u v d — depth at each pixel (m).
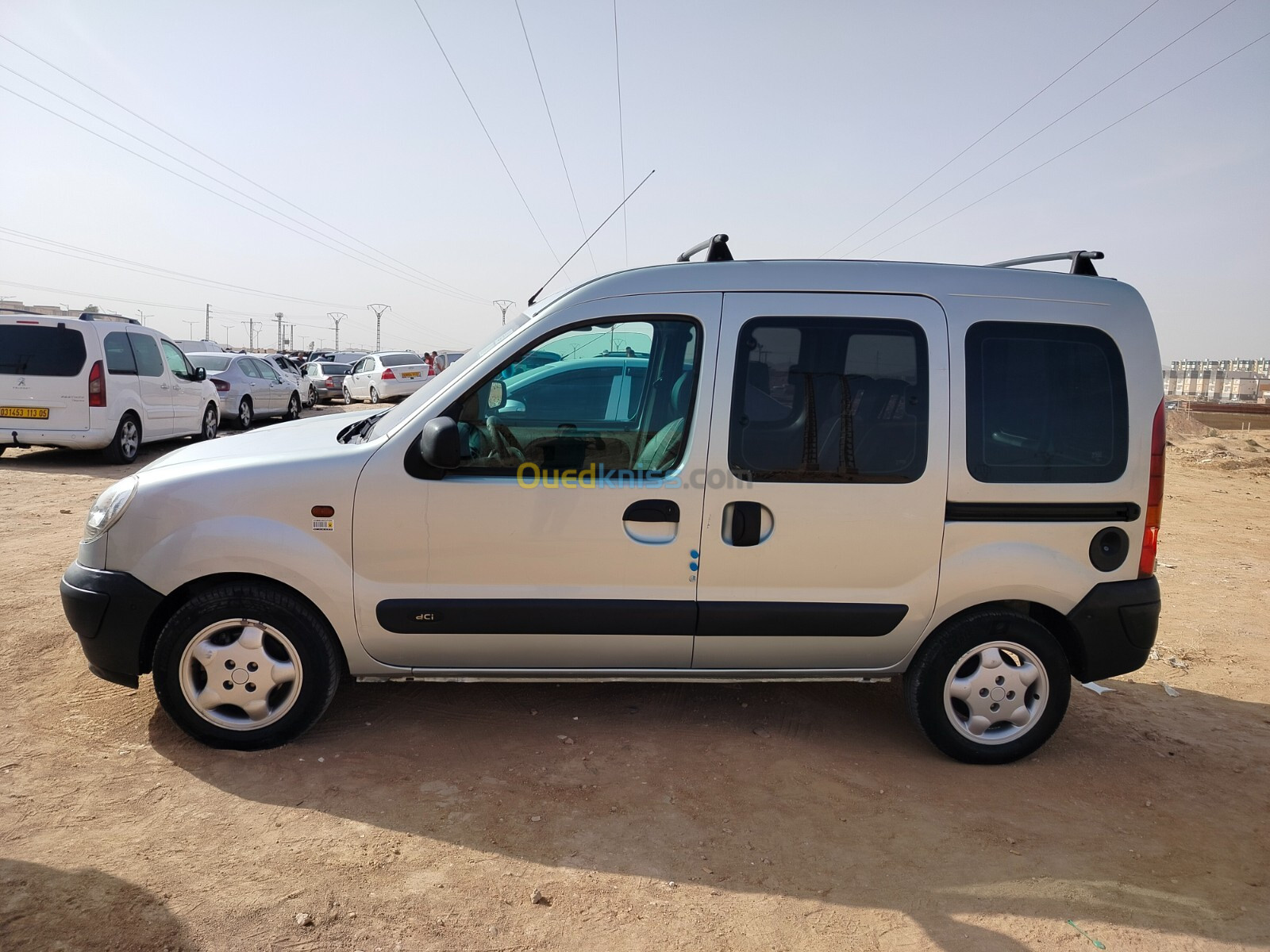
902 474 3.59
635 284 3.62
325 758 3.60
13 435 10.74
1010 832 3.28
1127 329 3.73
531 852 3.02
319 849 2.97
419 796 3.34
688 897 2.81
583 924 2.65
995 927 2.73
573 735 3.91
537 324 3.59
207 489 3.47
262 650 3.54
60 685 4.19
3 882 2.70
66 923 2.52
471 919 2.65
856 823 3.30
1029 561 3.64
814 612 3.62
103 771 3.42
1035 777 3.74
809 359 3.59
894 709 4.40
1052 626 3.90
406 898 2.73
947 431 3.59
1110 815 3.45
